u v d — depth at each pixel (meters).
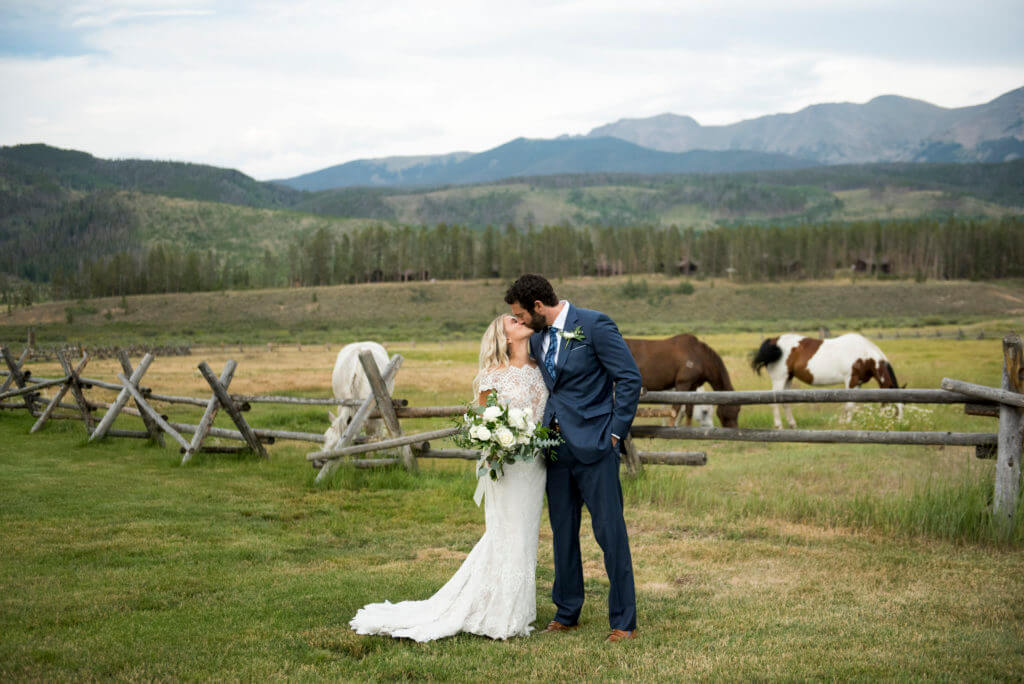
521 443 4.02
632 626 4.19
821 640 4.08
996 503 6.14
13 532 6.57
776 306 168.38
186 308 165.62
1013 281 187.12
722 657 3.84
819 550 6.02
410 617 4.34
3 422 14.20
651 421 13.48
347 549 6.26
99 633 4.22
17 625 4.34
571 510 4.32
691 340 12.84
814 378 14.99
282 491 8.51
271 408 19.30
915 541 6.23
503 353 4.31
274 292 183.00
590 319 4.21
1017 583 5.07
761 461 10.61
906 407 14.67
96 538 6.44
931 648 3.92
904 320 125.12
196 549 6.11
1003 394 6.00
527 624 4.32
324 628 4.31
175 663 3.81
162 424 11.00
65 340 99.88
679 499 7.74
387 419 8.92
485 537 4.33
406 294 179.88
